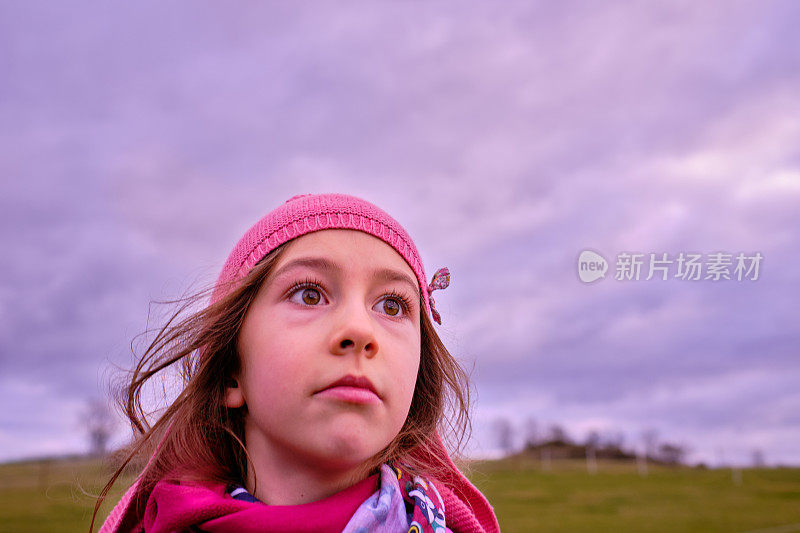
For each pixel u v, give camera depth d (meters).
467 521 1.35
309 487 1.08
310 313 1.05
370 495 1.10
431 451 1.39
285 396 1.00
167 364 1.31
